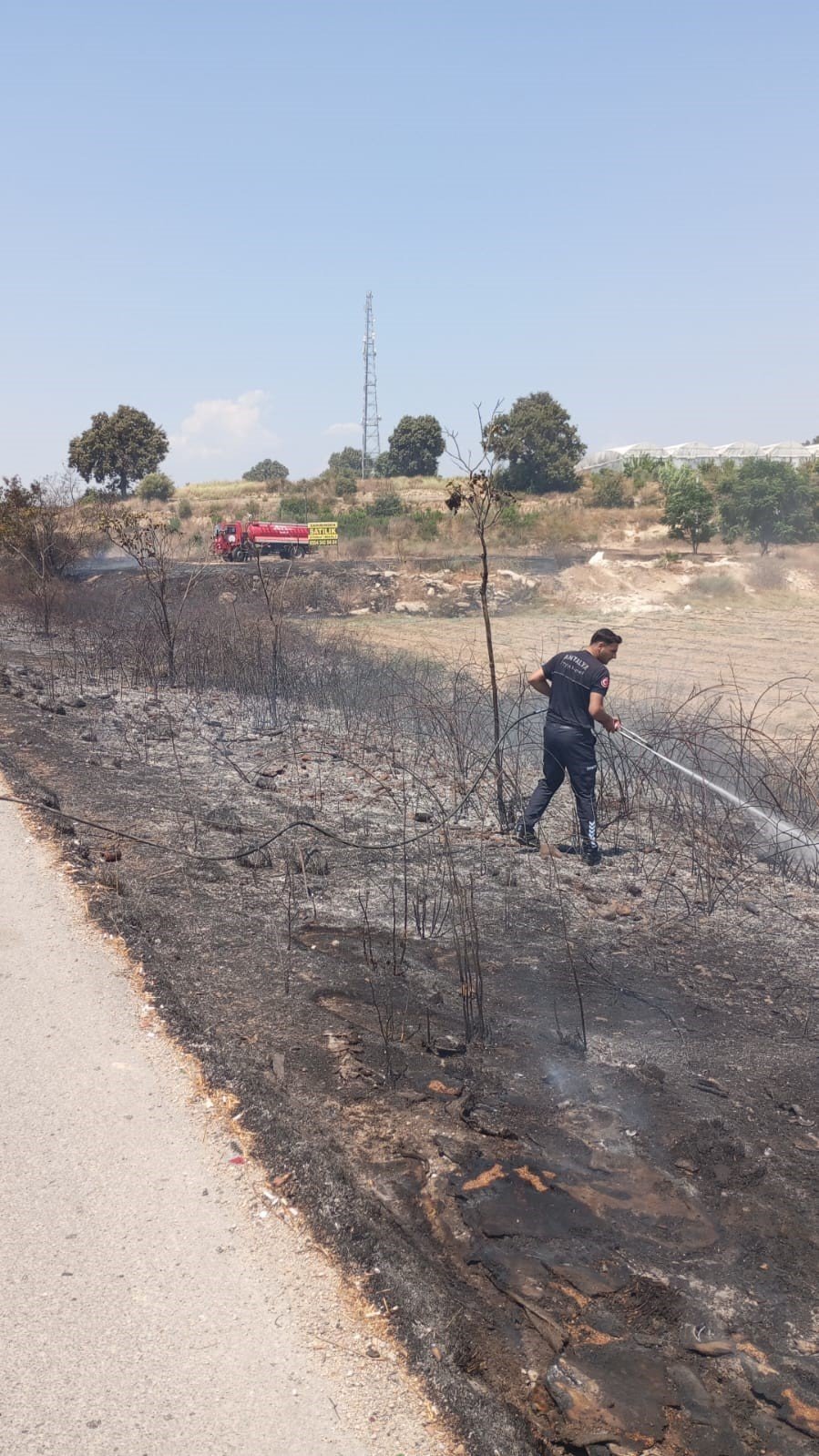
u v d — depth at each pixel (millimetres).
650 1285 2896
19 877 5316
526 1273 2902
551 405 61312
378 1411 2234
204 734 10195
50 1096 3418
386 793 8367
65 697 11273
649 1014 4746
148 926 5012
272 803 7805
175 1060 3695
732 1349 2688
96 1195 2920
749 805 7727
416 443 76625
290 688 12477
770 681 15734
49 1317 2451
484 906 6008
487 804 8164
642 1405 2465
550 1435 2344
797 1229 3223
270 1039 4113
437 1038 4258
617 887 6625
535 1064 4180
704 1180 3453
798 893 6730
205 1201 2918
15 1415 2162
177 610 16969
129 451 72875
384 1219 2992
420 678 13391
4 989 4156
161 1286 2576
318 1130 3459
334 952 5113
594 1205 3264
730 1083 4164
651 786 8586
